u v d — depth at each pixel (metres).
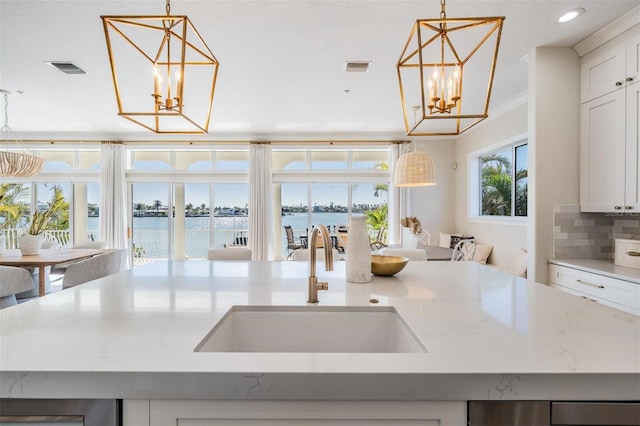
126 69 3.11
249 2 2.08
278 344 1.19
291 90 3.68
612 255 2.61
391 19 2.27
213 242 6.18
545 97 2.63
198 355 0.76
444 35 1.45
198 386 0.69
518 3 2.06
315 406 0.70
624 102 2.25
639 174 2.15
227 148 5.97
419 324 0.97
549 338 0.86
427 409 0.70
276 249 6.14
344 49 2.71
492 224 4.75
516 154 4.34
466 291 1.38
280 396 0.69
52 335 0.88
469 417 0.69
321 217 6.20
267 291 1.39
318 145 5.91
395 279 1.63
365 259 1.55
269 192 5.84
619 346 0.81
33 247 3.71
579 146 2.62
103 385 0.69
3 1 2.07
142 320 1.01
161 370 0.69
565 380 0.68
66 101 4.05
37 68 3.08
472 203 5.38
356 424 0.71
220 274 1.75
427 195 5.95
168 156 6.20
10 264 3.24
